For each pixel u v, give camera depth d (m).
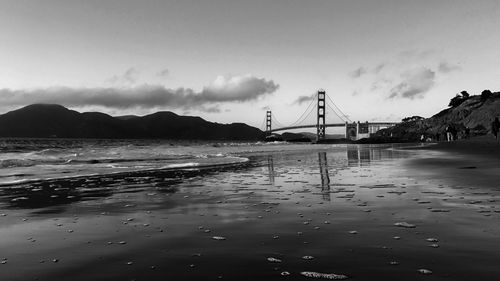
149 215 6.97
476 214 6.36
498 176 11.79
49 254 4.62
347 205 7.61
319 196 8.88
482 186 9.61
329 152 39.25
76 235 5.56
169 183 11.76
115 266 4.15
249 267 4.07
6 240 5.27
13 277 3.82
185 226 6.07
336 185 10.81
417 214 6.50
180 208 7.64
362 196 8.68
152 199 8.76
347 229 5.64
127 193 9.69
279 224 6.09
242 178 13.16
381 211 6.89
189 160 23.05
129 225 6.18
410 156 26.88
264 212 7.11
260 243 5.01
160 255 4.54
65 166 17.48
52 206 7.90
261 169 16.88
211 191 10.00
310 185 10.97
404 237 5.09
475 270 3.77
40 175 13.70
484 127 120.44
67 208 7.69
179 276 3.82
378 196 8.59
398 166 17.31
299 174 14.45
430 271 3.78
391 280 3.58
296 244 4.91
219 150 44.56
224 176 13.89
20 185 11.19
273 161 22.91
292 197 8.81
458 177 11.71
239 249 4.74
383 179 12.02
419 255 4.29
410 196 8.41
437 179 11.41
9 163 18.00
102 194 9.53
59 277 3.82
